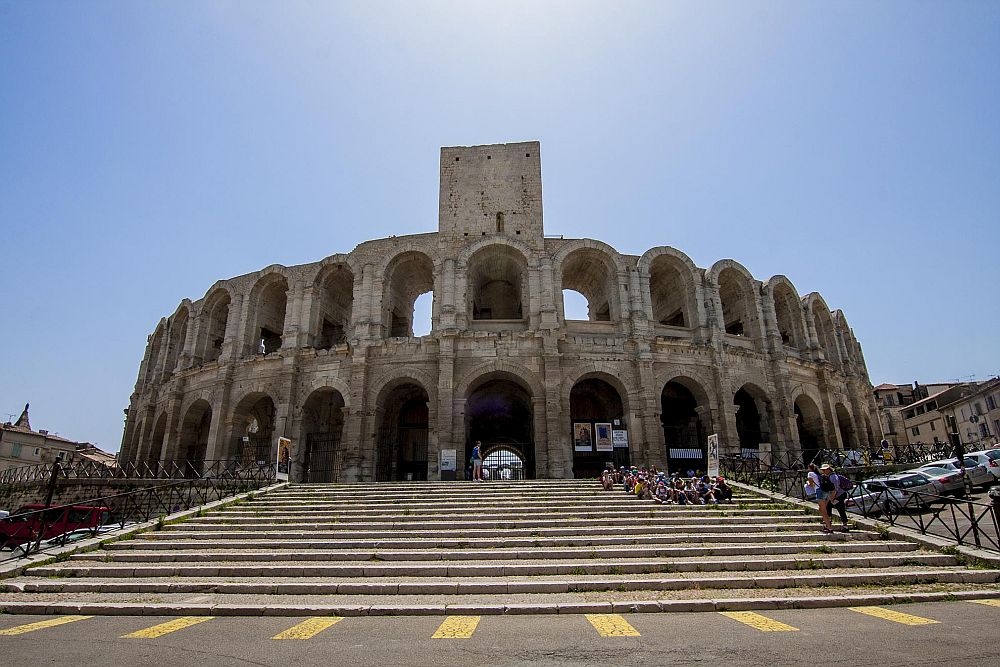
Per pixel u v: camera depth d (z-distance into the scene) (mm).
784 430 40312
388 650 9500
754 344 42938
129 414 53312
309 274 43094
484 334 38156
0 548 18344
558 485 28344
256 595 13945
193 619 11914
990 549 16078
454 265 40438
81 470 37469
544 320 38125
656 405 37531
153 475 41469
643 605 12172
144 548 18719
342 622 11516
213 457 39812
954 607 11883
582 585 13805
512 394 43812
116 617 12242
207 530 20641
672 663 8578
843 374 47812
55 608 12734
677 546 17641
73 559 17438
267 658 9125
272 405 47719
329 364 39469
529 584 13789
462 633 10492
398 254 42156
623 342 38969
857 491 25031
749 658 8742
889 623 10695
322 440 42406
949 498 17406
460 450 35719
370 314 40031
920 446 39906
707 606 12234
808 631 10250
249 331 43562
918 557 16094
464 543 18125
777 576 14539
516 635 10320
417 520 21344
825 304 49594
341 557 16984
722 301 47844
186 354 45688
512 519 21281
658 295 48094
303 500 25688
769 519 20922
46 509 18562
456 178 46875
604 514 22078
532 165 47031
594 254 42219
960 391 78562
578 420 43156
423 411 44406
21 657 9195
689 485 25703
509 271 45406
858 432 46906
